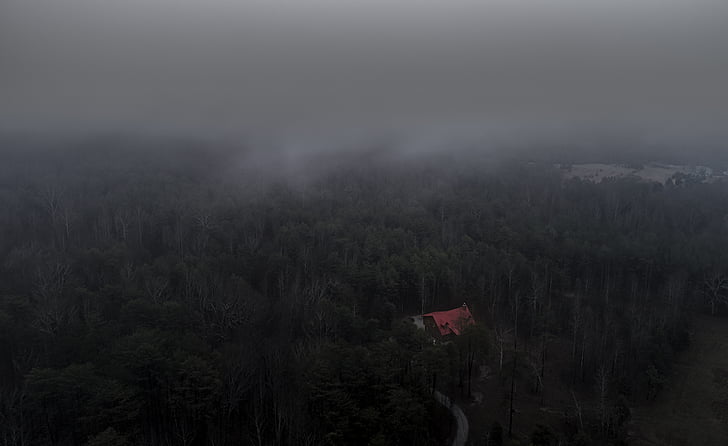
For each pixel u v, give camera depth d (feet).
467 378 275.39
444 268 346.54
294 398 214.07
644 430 240.53
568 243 397.80
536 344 309.42
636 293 359.66
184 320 257.75
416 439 211.82
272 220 425.69
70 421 197.06
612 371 273.54
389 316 302.45
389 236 394.73
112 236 391.65
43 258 322.34
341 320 272.92
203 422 209.46
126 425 197.47
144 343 210.38
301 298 302.66
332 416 200.64
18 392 206.39
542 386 268.41
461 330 264.31
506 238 419.74
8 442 186.60
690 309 338.13
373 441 184.85
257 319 279.49
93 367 205.57
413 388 219.00
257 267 339.98
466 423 236.63
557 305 343.87
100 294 276.21
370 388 215.92
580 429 226.79
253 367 227.40
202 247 367.45
